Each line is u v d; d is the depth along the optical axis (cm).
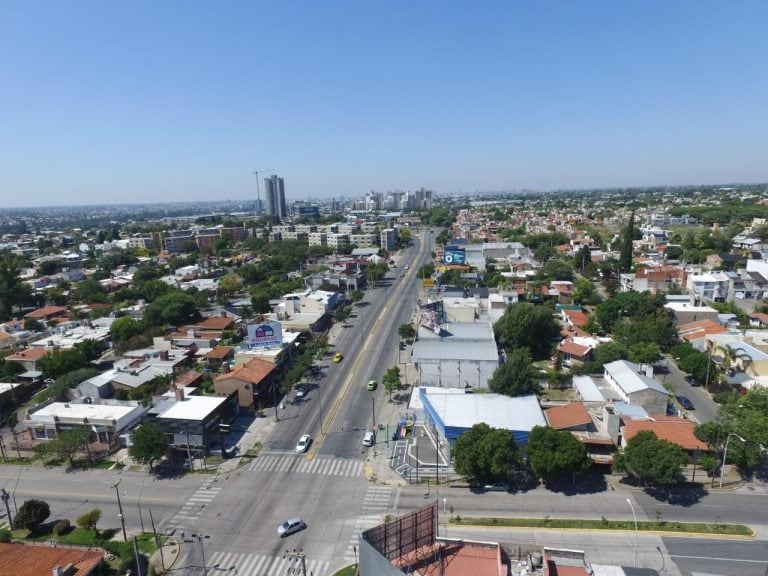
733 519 6150
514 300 15012
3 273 17425
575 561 4900
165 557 5812
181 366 11656
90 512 6275
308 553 5828
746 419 6981
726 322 12900
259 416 9406
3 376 11088
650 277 16662
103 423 8381
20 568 5334
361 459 7844
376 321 15625
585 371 10294
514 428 7494
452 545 5253
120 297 18650
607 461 7106
